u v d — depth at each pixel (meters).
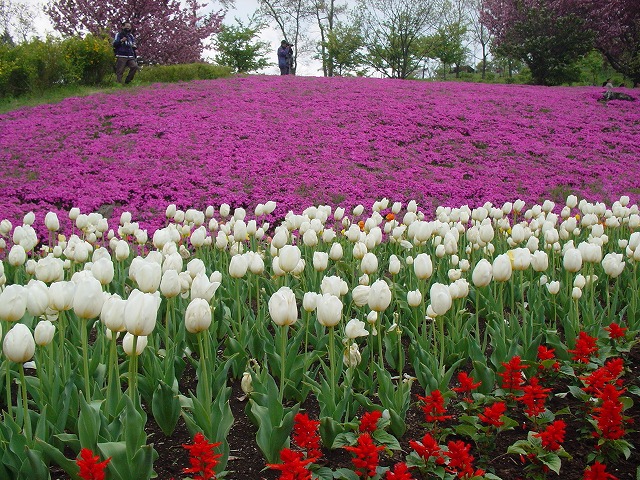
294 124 16.19
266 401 3.13
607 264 4.23
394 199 11.57
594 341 3.69
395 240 5.77
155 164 12.64
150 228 9.47
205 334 3.32
